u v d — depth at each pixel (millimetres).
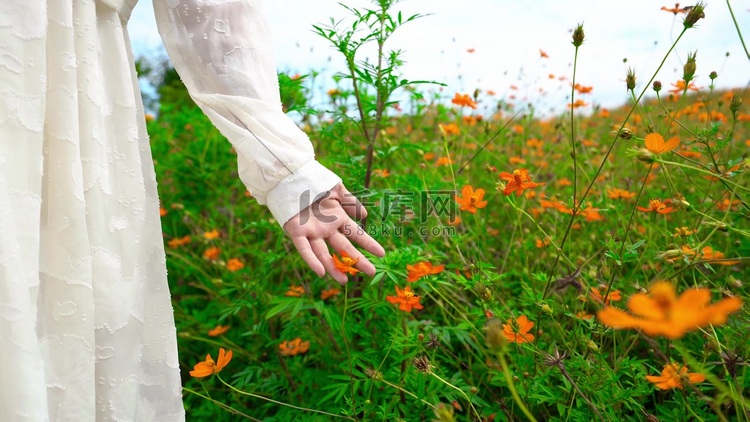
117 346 797
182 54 840
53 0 721
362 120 1235
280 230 1286
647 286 1025
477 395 1112
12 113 664
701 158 1514
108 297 779
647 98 2043
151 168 877
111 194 801
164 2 831
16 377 613
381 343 1178
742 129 2328
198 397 1414
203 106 855
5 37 661
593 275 977
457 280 1021
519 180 981
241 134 822
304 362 1262
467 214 1554
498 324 611
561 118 2059
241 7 833
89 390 741
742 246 1219
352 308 1226
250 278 1482
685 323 449
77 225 731
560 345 1095
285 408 1131
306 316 1278
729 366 756
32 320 647
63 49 728
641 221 1407
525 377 961
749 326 827
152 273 876
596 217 1005
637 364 908
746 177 1357
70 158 729
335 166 1403
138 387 859
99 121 775
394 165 1774
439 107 1944
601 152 1876
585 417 896
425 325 1147
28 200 673
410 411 1001
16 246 640
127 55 853
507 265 1408
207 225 1923
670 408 995
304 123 1854
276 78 886
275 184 818
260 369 1251
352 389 966
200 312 1593
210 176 2109
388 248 1371
